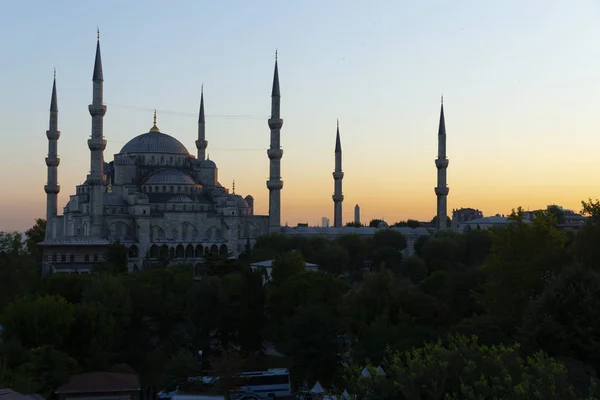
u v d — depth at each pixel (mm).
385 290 109500
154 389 93938
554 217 98938
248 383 87375
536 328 68125
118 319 108750
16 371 77250
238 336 115875
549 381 48031
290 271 152500
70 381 82500
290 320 104188
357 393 52062
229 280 123875
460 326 84938
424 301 106250
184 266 198375
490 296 96312
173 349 114312
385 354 84875
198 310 113000
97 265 183625
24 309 93438
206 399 78188
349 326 100688
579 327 67250
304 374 94750
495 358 49688
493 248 97938
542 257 91188
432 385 47375
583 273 73125
